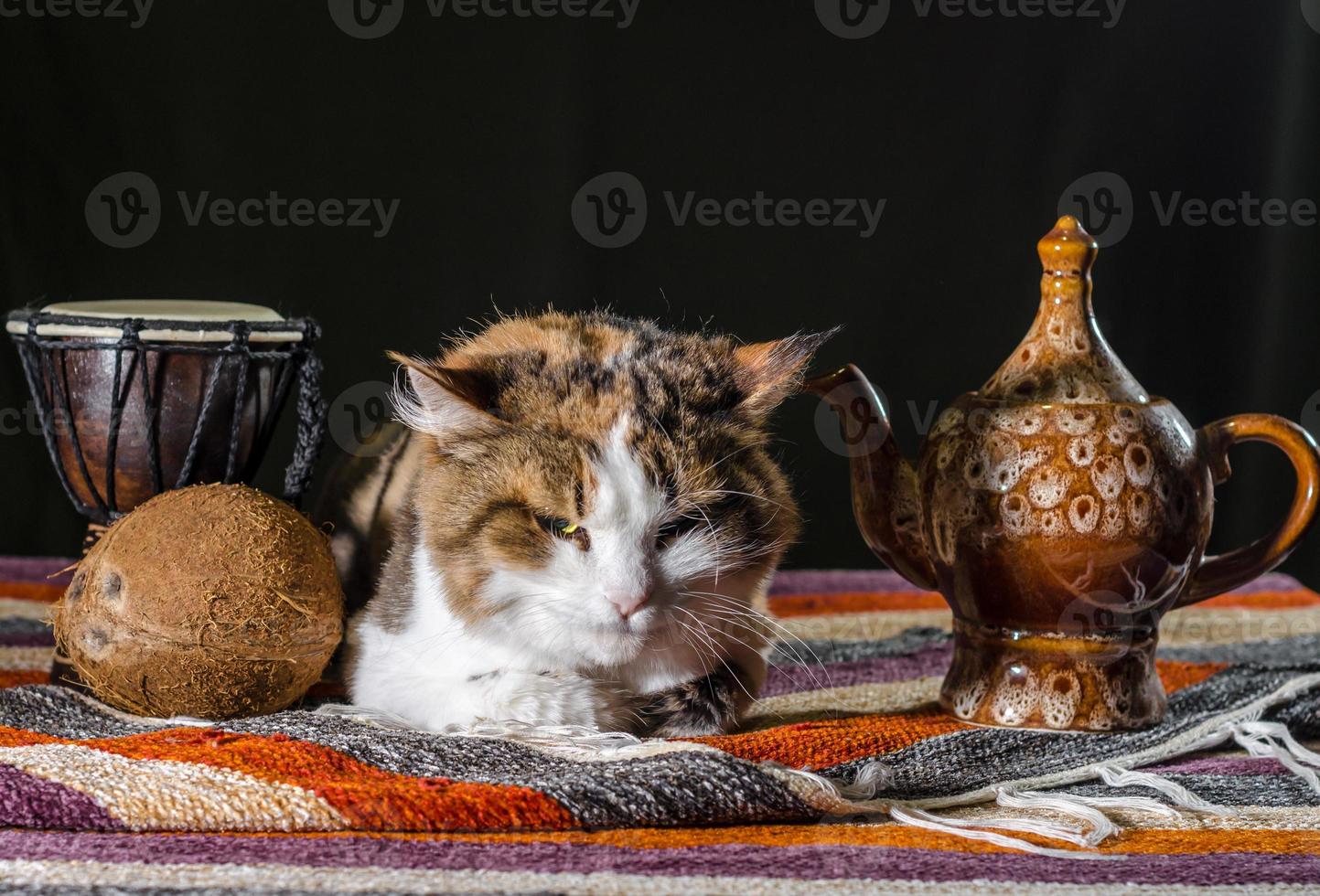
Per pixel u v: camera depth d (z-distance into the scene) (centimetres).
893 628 236
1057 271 165
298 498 196
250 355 188
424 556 160
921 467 171
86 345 181
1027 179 330
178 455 188
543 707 148
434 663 156
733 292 329
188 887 104
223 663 156
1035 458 158
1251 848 123
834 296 331
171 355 184
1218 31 325
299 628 159
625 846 118
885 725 159
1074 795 141
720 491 150
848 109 327
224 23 309
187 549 155
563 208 323
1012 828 129
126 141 308
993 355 334
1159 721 165
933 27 325
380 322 321
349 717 151
